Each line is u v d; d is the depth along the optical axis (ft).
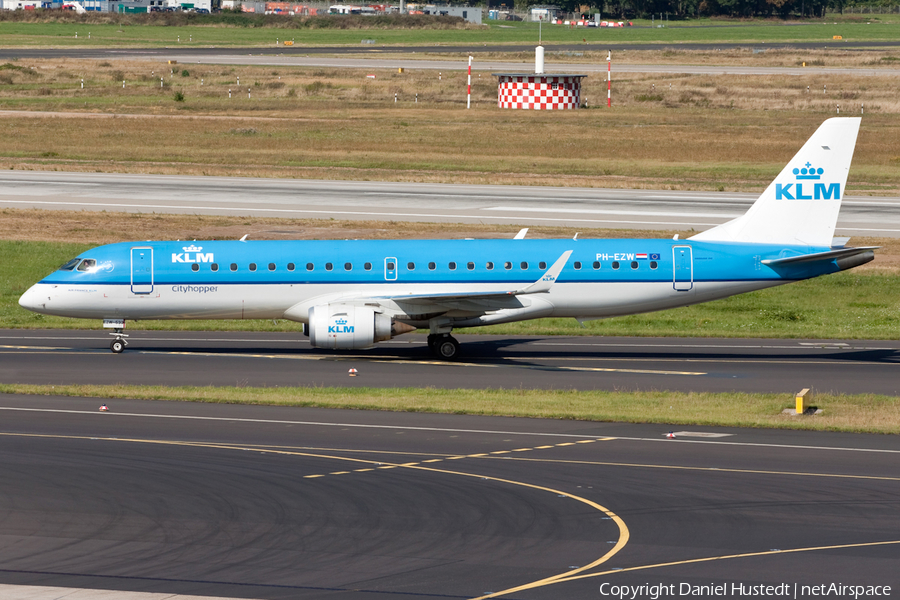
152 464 357.82
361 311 579.48
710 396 489.26
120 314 600.80
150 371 551.18
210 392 490.08
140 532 286.66
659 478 342.85
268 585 247.70
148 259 597.11
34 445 383.24
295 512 304.50
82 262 599.98
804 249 613.52
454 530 288.10
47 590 244.42
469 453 377.30
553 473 348.59
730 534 284.82
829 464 363.15
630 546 275.18
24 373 540.52
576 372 561.02
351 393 494.59
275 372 553.64
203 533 285.64
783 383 529.04
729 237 616.80
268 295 597.93
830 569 257.75
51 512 304.09
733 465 361.10
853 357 605.31
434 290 597.93
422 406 459.73
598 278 601.62
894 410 457.68
